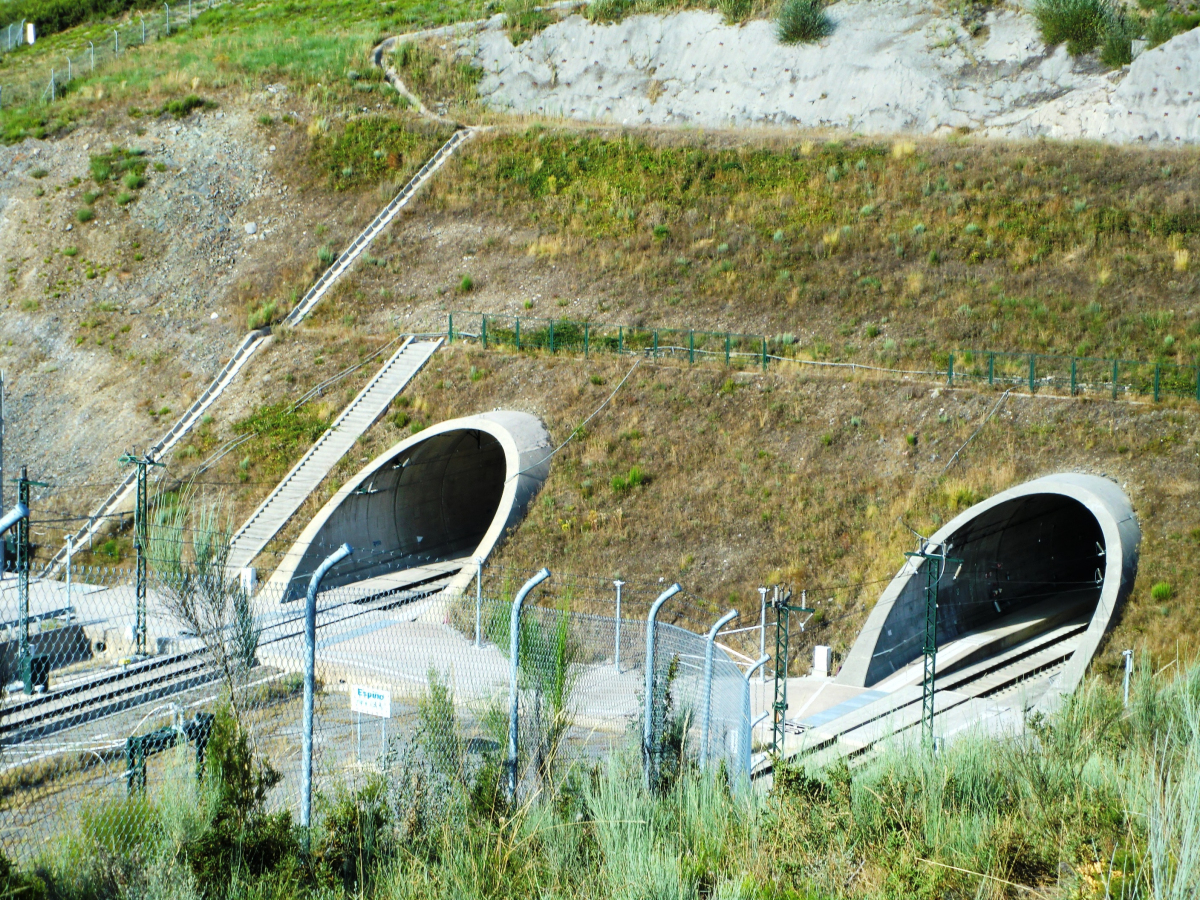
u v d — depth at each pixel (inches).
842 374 1250.0
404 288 1606.8
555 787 428.1
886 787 429.4
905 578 991.6
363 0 2731.3
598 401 1289.4
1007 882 330.0
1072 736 506.0
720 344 1390.3
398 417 1333.7
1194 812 300.5
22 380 1515.7
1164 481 1010.7
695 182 1713.8
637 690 581.9
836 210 1593.3
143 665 690.2
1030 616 1146.0
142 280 1651.1
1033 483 1011.9
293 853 355.3
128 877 331.6
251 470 1305.4
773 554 1064.8
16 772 503.2
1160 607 905.5
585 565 1095.0
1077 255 1406.3
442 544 1429.6
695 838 391.5
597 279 1546.5
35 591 1035.3
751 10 2138.3
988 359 1267.2
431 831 387.5
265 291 1620.3
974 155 1654.8
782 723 774.5
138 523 1004.6
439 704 458.9
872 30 2014.0
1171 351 1230.9
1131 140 1676.9
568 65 2167.8
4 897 295.1
